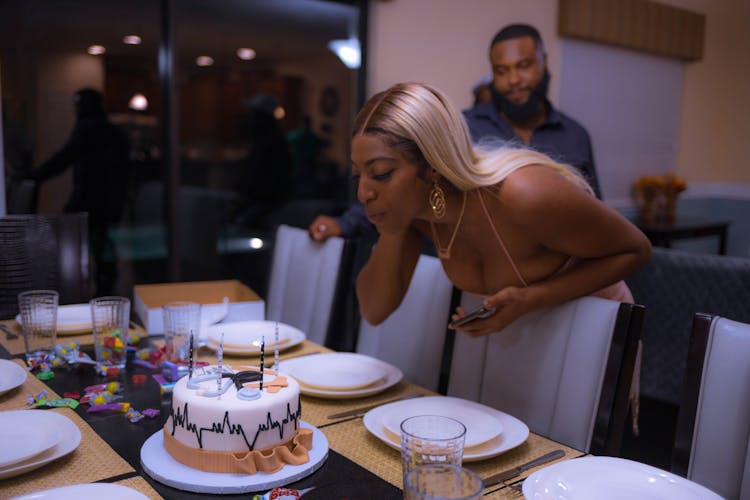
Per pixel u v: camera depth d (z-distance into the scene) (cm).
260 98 365
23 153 294
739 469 108
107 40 312
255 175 375
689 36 549
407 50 382
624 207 536
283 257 230
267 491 88
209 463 92
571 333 133
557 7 445
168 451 97
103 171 322
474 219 132
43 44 296
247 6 350
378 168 114
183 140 340
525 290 129
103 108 315
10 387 121
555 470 92
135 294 187
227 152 361
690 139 591
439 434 90
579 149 281
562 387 133
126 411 116
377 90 375
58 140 305
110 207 328
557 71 456
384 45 373
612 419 124
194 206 360
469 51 407
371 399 128
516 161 127
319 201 397
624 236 130
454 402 120
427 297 180
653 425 262
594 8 454
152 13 322
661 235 483
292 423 98
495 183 124
